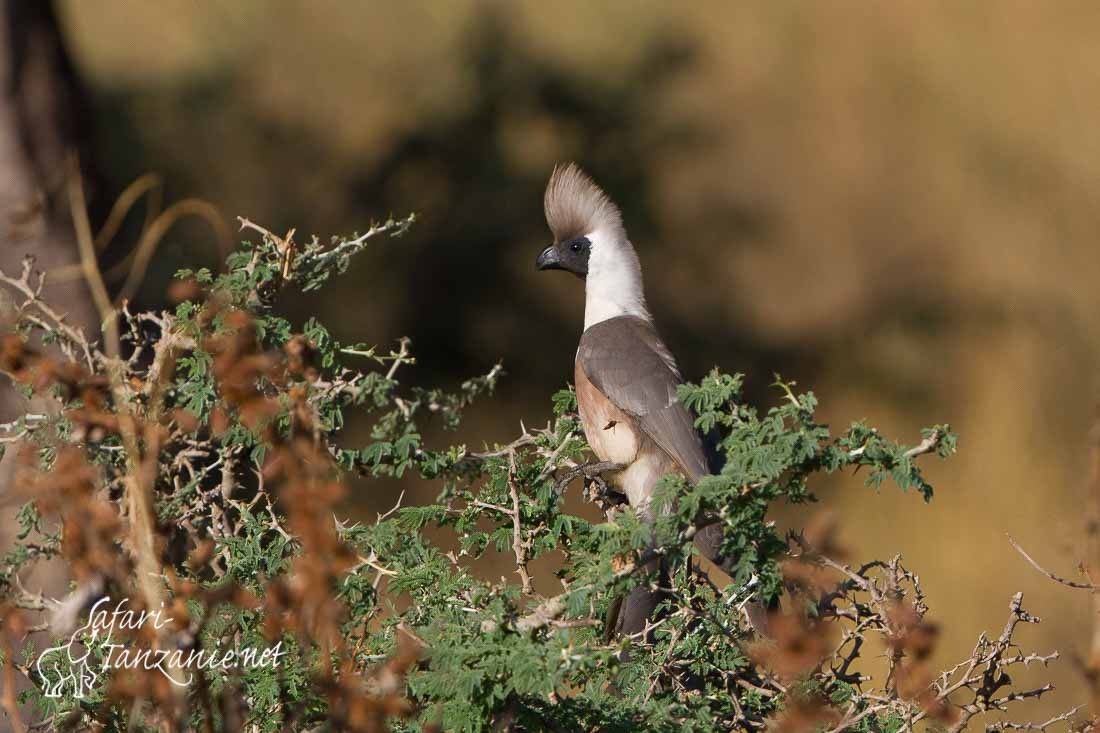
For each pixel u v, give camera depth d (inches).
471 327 1095.6
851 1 1401.3
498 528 323.3
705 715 273.1
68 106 498.0
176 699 233.0
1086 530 262.2
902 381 1131.9
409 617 279.4
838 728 259.6
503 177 1153.4
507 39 1218.6
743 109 1323.8
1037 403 1031.6
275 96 1153.4
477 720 241.3
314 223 1115.3
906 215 1295.5
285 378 257.9
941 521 855.7
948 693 289.6
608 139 1215.6
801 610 250.8
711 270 1223.5
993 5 1417.3
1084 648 283.9
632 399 449.4
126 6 1152.2
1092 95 1368.1
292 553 288.7
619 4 1264.8
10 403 383.2
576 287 1131.9
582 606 243.4
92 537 220.2
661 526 249.3
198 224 1035.9
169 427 277.7
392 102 1184.2
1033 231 1285.7
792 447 249.3
